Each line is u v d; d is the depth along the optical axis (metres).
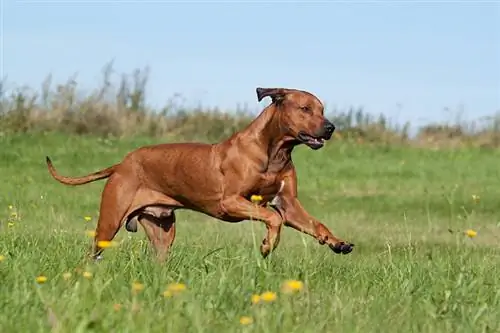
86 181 13.42
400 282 10.59
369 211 22.16
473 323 8.73
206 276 9.89
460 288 9.95
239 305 8.84
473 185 26.48
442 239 17.23
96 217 19.28
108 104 33.97
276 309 8.61
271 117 12.34
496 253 14.88
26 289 9.02
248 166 12.30
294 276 10.34
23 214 18.78
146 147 13.16
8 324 7.98
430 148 33.91
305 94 12.38
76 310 8.25
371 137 35.19
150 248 12.96
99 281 9.27
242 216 12.36
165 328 8.00
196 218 20.39
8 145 29.27
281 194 12.53
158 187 13.05
